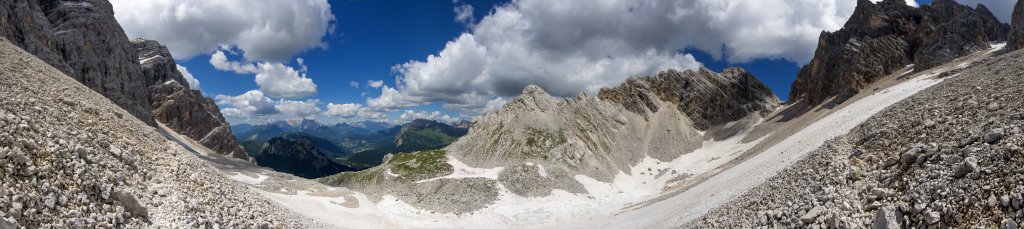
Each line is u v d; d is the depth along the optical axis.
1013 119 22.59
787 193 31.47
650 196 89.25
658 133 168.88
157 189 23.89
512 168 107.75
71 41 165.25
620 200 92.50
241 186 37.12
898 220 20.62
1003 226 16.22
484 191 95.12
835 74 167.50
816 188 28.67
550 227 71.56
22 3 144.75
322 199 78.81
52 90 30.47
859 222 22.11
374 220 70.06
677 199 62.19
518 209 85.62
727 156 126.00
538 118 142.75
